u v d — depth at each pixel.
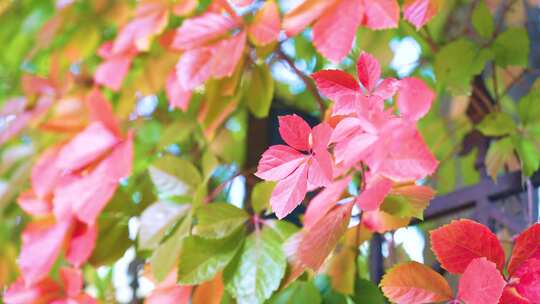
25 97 1.15
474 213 0.89
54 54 1.18
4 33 1.54
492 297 0.64
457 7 1.08
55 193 0.92
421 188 0.72
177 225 0.85
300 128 0.63
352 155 0.66
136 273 1.07
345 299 0.78
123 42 0.96
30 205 0.96
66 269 0.93
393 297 0.68
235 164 1.11
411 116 0.68
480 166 0.94
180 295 0.84
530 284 0.66
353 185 0.81
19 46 1.54
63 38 1.40
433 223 1.06
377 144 0.66
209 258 0.78
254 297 0.75
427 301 0.67
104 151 0.92
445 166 1.20
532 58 1.09
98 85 1.04
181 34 0.86
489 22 0.90
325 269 0.80
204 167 0.88
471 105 1.00
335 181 0.76
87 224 0.92
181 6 0.93
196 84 0.85
